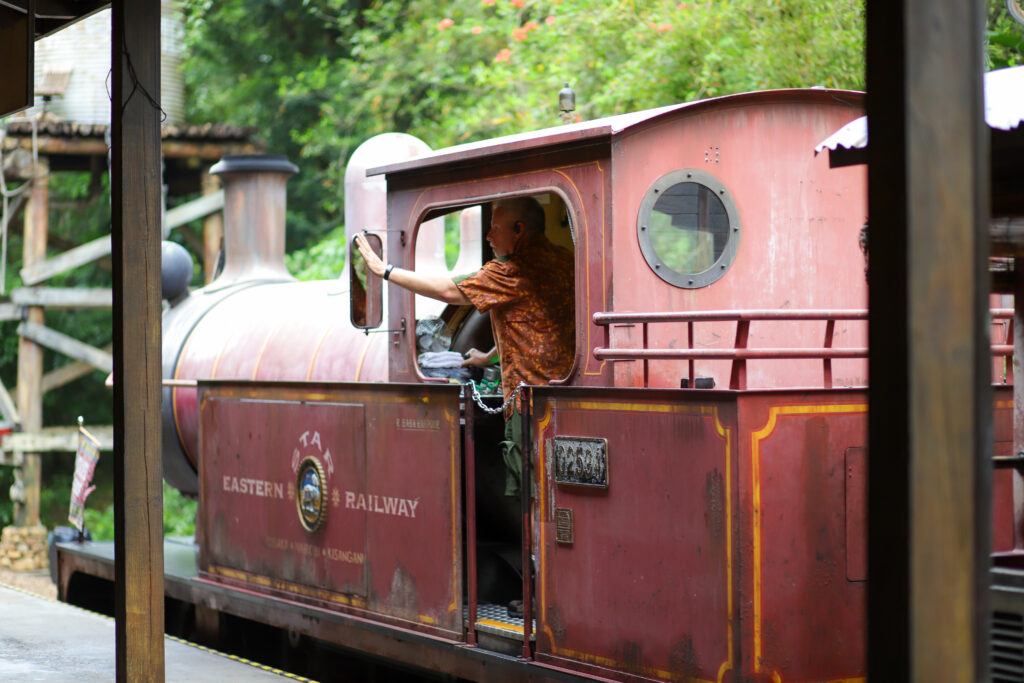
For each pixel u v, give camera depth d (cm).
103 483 1742
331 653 664
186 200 1670
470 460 503
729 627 394
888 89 236
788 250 480
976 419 237
